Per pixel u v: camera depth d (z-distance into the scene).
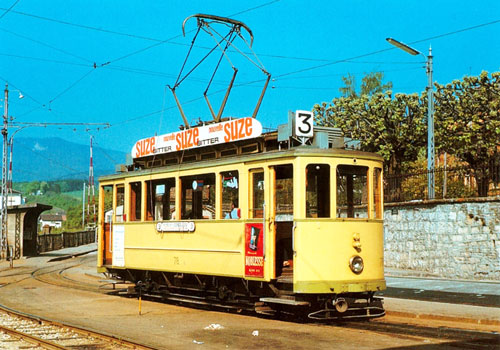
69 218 113.12
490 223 18.80
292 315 12.72
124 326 11.84
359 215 12.22
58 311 14.46
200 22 15.19
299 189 11.74
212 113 15.16
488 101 26.11
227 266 13.15
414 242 21.62
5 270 30.61
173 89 16.08
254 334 10.48
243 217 12.80
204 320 12.58
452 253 19.97
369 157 12.44
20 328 11.84
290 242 12.70
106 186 18.16
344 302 11.76
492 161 19.16
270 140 12.93
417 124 28.56
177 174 14.91
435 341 9.59
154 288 16.36
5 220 37.91
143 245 16.11
